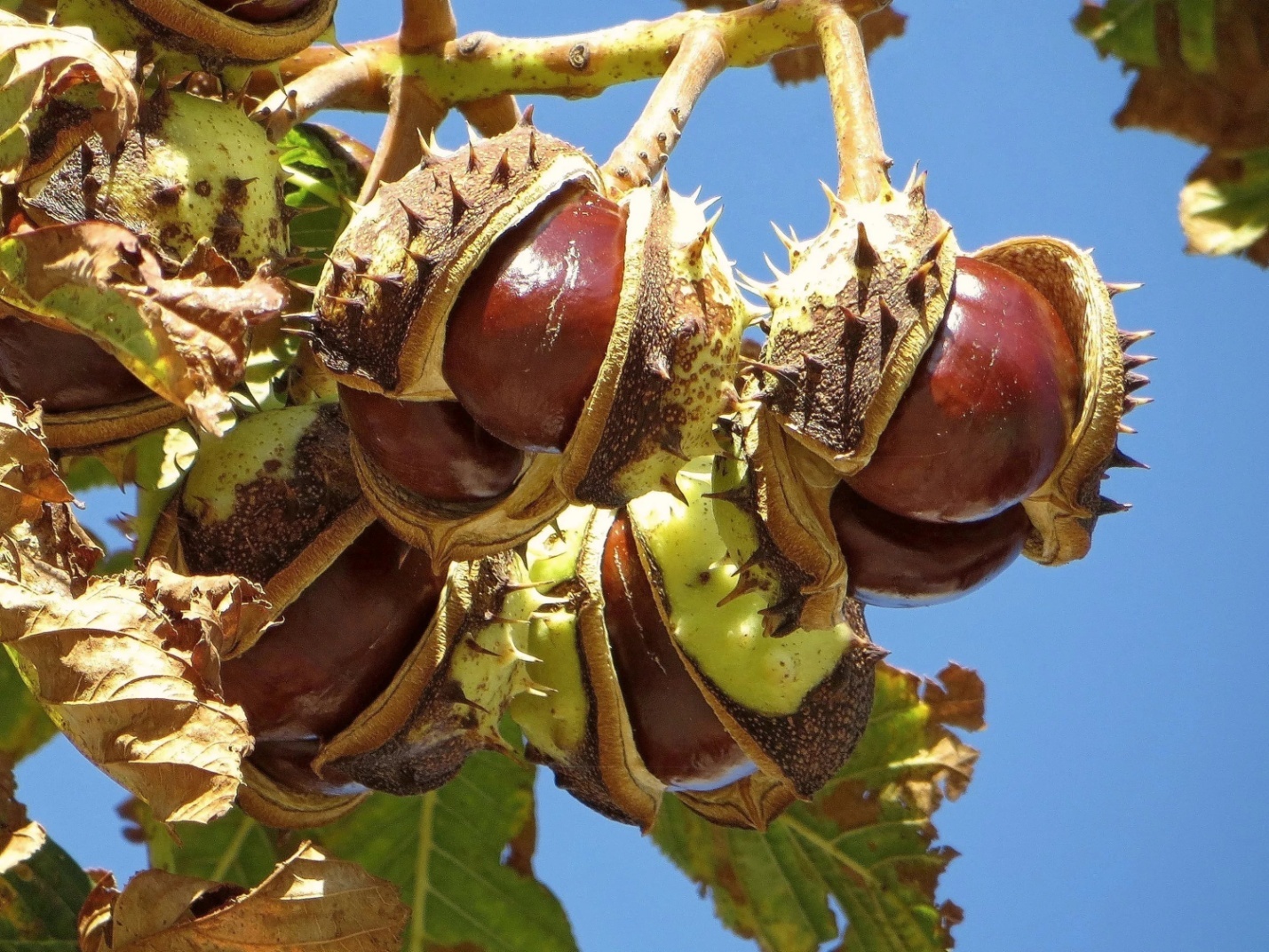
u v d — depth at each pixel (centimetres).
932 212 30
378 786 33
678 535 33
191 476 32
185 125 31
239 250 31
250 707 32
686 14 34
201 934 29
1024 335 31
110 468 31
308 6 32
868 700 34
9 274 28
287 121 33
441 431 30
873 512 31
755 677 33
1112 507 32
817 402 30
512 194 29
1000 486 30
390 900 30
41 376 30
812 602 31
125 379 31
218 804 27
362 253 30
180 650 28
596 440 29
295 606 32
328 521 32
